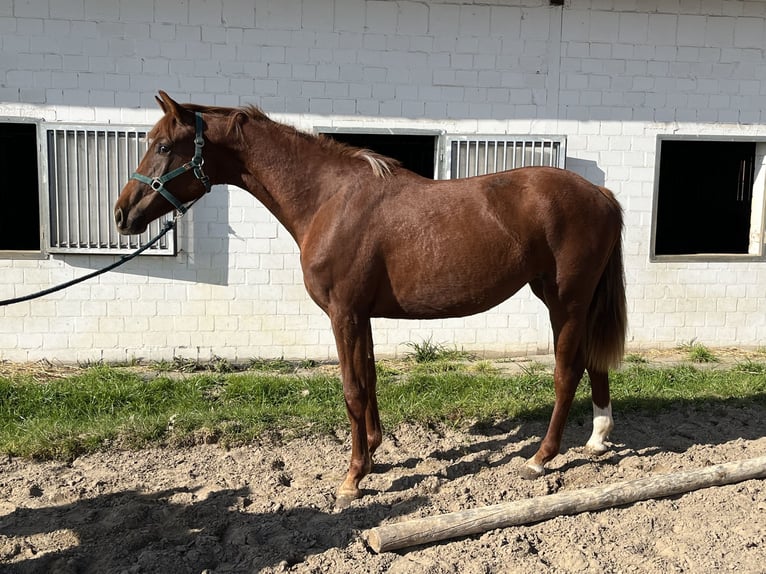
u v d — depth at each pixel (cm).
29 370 644
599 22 692
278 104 666
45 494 395
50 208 646
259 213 675
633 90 706
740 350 742
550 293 397
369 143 910
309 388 576
